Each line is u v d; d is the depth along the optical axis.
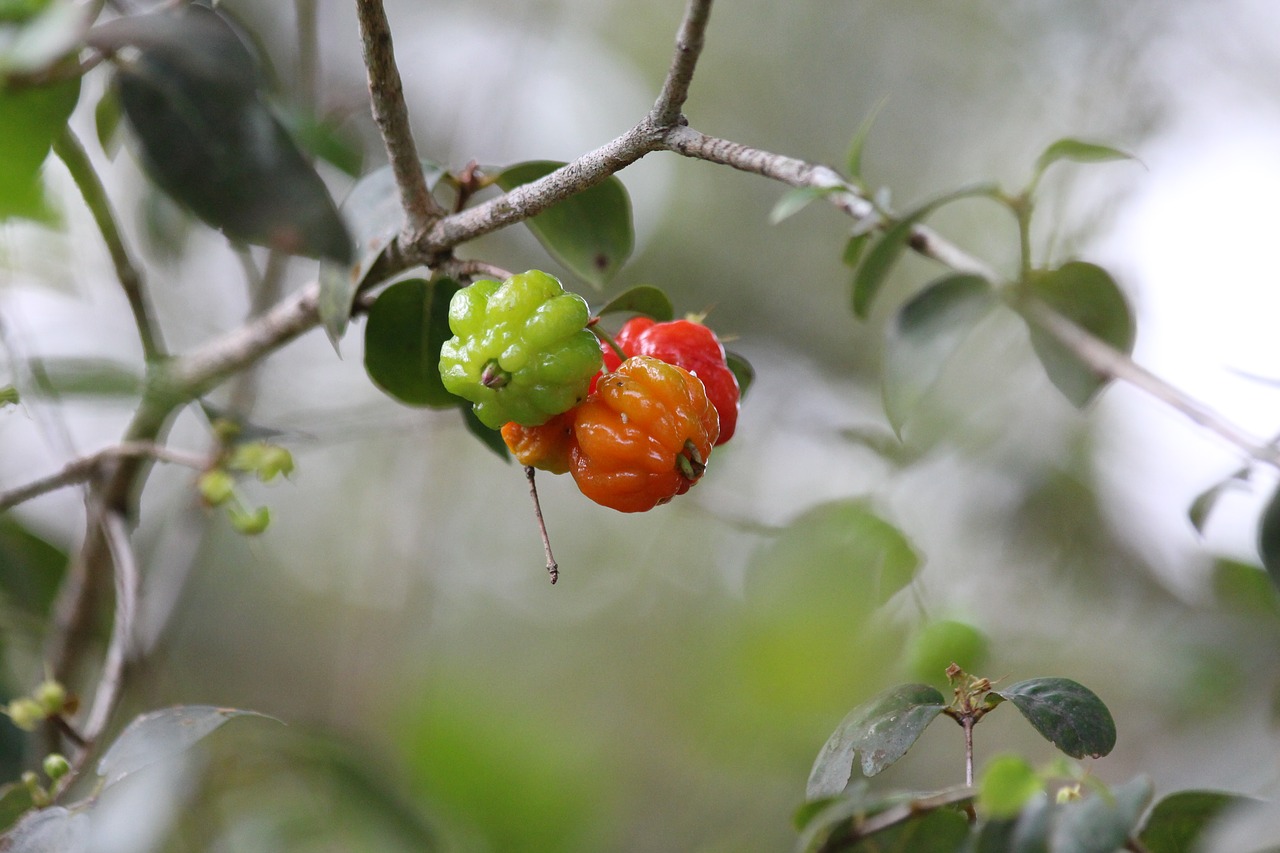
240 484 0.66
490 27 0.95
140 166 0.64
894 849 0.59
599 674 1.11
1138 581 0.92
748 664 0.72
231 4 0.79
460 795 0.69
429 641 1.00
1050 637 0.91
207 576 1.08
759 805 0.92
